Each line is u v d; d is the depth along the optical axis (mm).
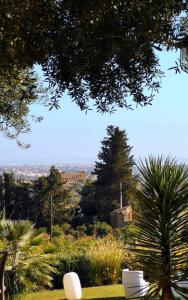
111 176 41156
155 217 4402
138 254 4449
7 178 33594
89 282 10773
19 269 8969
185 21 3291
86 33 3070
